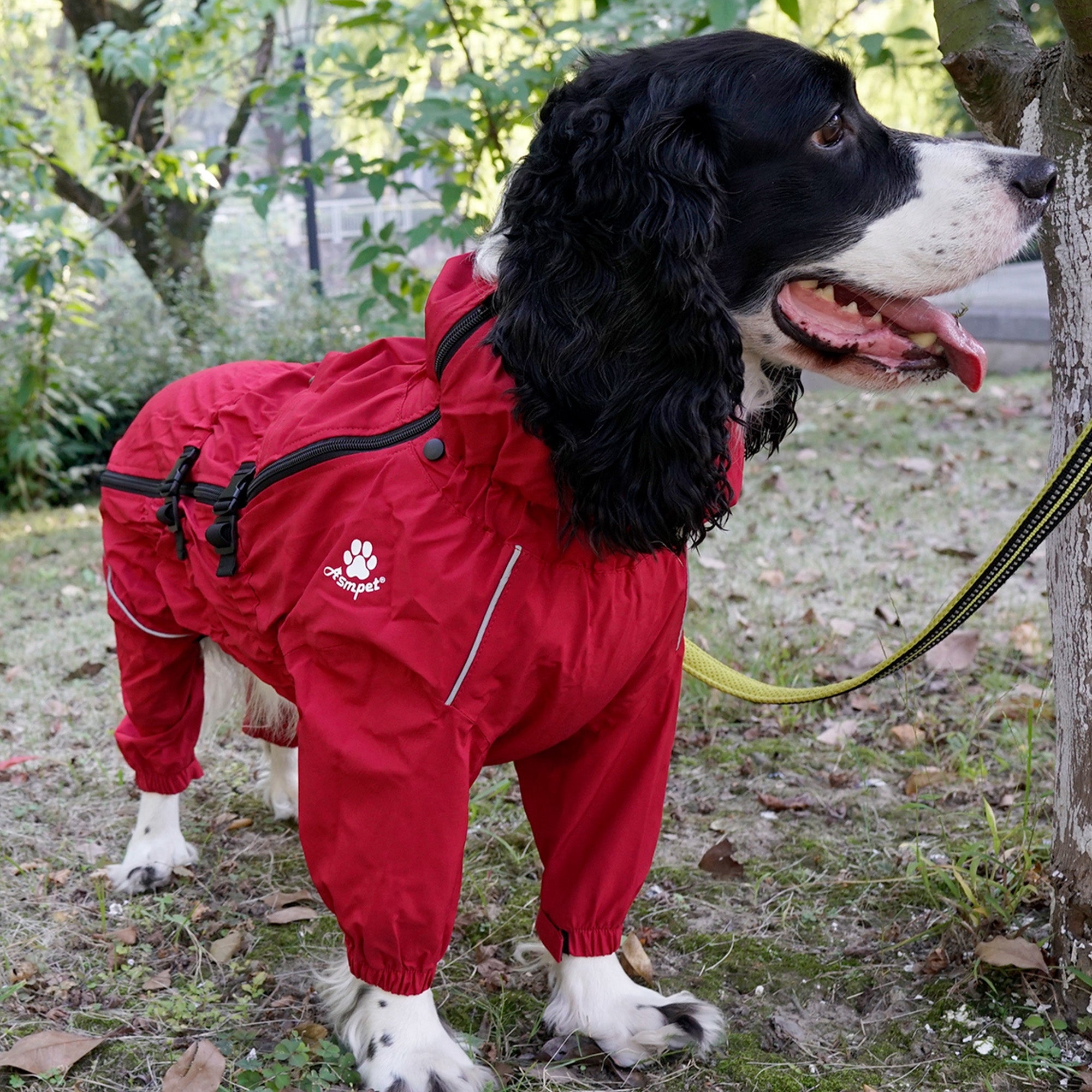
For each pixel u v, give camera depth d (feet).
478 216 13.26
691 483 5.66
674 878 8.59
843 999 7.18
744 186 5.77
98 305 26.55
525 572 5.63
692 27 12.39
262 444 6.64
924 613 13.29
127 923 8.19
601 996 6.93
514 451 5.50
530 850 9.11
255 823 9.84
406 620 5.65
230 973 7.62
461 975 7.61
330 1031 6.96
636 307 5.47
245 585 6.63
